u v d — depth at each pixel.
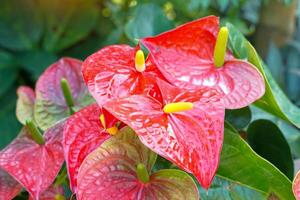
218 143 0.56
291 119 0.66
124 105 0.57
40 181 0.63
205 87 0.61
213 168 0.55
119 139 0.59
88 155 0.58
